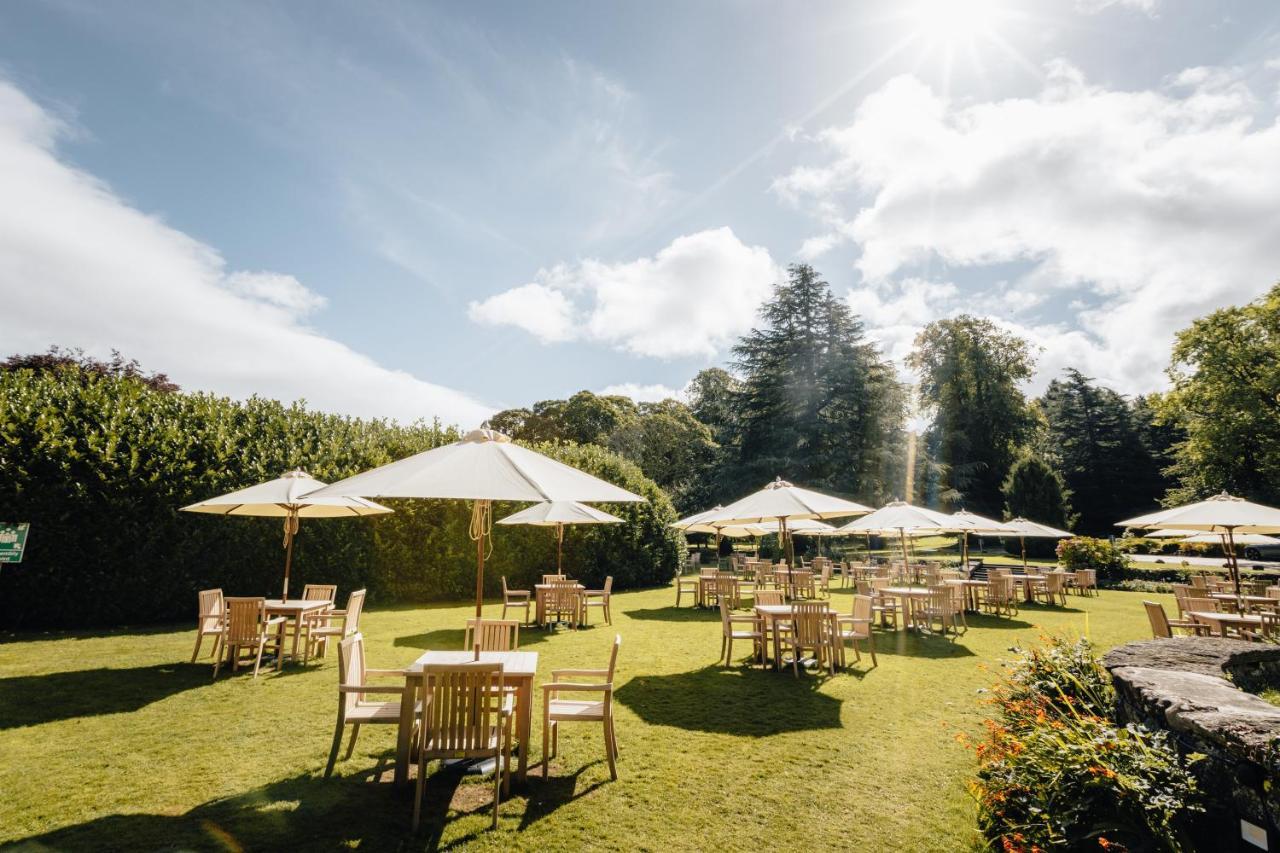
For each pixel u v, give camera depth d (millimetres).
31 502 10594
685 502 36688
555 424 45344
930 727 5703
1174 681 3633
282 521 13328
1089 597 17703
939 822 3779
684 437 43688
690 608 15016
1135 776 2863
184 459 12141
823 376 34188
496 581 16969
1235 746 2533
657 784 4383
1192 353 31750
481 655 4926
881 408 33469
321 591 9938
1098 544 22672
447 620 12414
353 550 14484
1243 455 29953
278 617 8961
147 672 7586
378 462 15234
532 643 10117
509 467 4402
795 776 4535
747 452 35062
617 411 46188
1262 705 3029
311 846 3426
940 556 34656
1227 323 30344
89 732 5359
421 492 3838
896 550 38562
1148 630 11383
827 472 31875
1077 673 4664
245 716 5859
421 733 3717
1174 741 3104
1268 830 2400
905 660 8883
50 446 10781
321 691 6773
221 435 12789
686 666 8406
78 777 4371
